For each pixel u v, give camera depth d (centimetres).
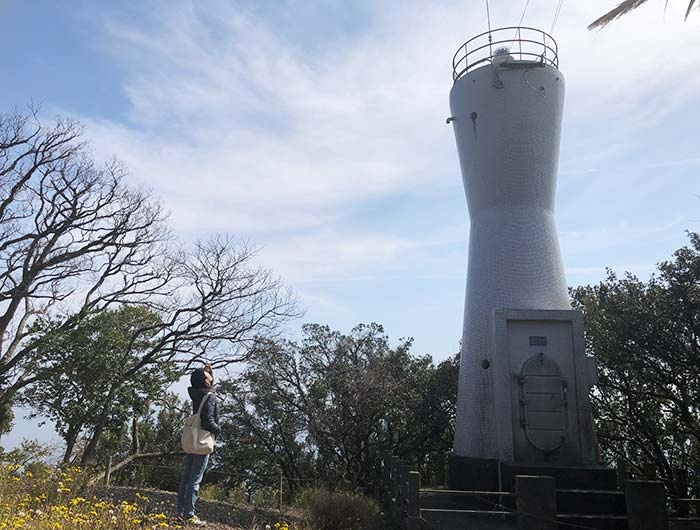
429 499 1462
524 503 767
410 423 2061
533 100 1631
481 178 1662
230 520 988
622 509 1085
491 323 1479
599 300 1709
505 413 1292
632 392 1703
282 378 2020
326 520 1097
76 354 1694
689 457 1766
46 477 917
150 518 724
